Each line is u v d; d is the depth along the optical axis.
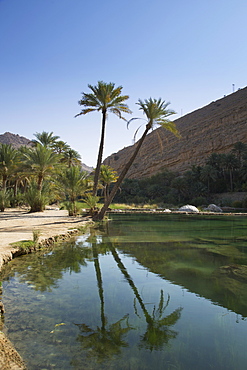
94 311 3.45
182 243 8.89
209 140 91.38
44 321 3.17
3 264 5.78
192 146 94.88
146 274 5.15
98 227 14.59
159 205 52.59
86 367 2.29
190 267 5.62
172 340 2.75
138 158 119.31
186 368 2.28
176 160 96.62
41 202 24.23
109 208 36.28
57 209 33.53
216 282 4.61
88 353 2.51
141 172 108.44
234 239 9.81
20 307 3.57
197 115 119.44
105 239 9.86
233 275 5.02
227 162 64.75
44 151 24.48
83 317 3.27
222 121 95.56
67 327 3.02
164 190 67.31
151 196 68.19
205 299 3.84
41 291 4.20
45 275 5.10
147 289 4.28
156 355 2.49
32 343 2.68
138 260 6.34
